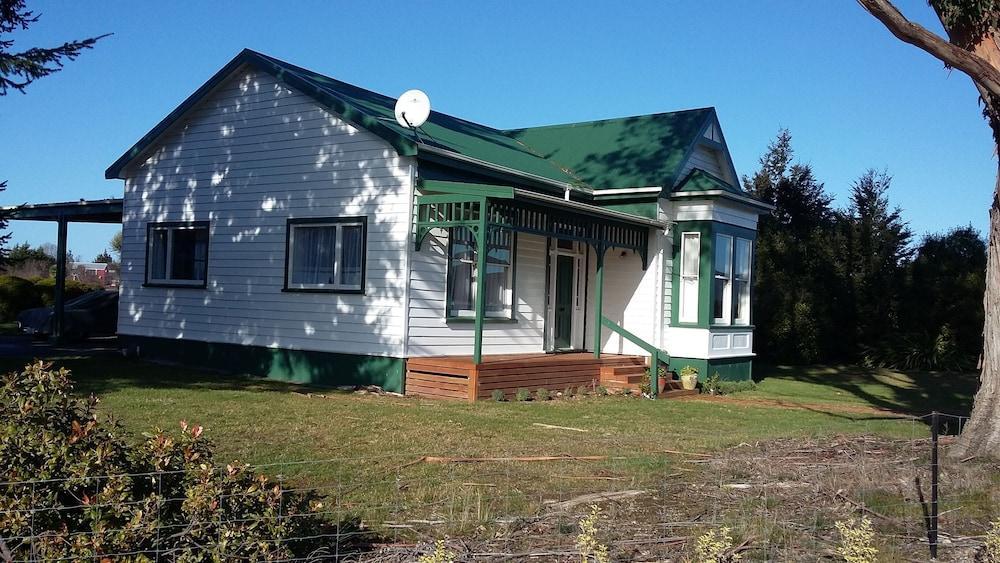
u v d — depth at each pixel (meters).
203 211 16.05
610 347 17.69
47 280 30.00
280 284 14.83
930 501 7.08
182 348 16.20
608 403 13.91
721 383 17.02
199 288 16.00
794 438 9.78
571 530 5.93
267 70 14.94
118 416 9.85
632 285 17.47
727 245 17.89
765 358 25.69
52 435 4.11
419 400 12.74
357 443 8.98
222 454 8.05
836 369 24.16
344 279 14.13
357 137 13.98
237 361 15.32
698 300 17.28
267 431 9.42
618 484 7.33
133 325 17.08
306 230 14.69
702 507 6.64
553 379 14.55
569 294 17.50
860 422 12.61
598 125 20.55
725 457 8.45
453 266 14.38
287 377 14.62
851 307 25.88
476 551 5.40
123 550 3.92
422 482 7.21
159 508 4.12
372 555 5.24
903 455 8.70
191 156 16.28
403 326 13.34
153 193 16.89
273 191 15.03
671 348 17.48
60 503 4.03
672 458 8.56
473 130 18.73
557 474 7.66
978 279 24.52
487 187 12.61
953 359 23.75
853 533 5.39
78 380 13.16
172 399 11.43
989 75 8.51
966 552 6.00
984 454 8.59
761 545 5.77
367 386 13.62
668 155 17.83
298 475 7.34
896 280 25.91
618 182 17.36
